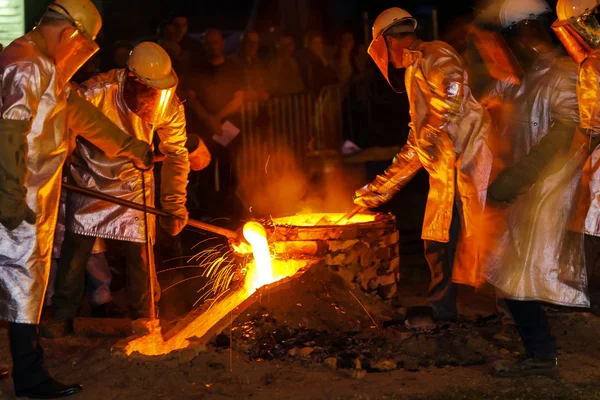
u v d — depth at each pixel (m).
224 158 9.52
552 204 4.37
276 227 5.76
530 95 4.46
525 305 4.43
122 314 6.29
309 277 5.54
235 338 4.94
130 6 14.80
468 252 4.93
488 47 4.62
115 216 5.13
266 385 4.36
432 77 4.94
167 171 5.32
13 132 3.76
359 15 16.55
